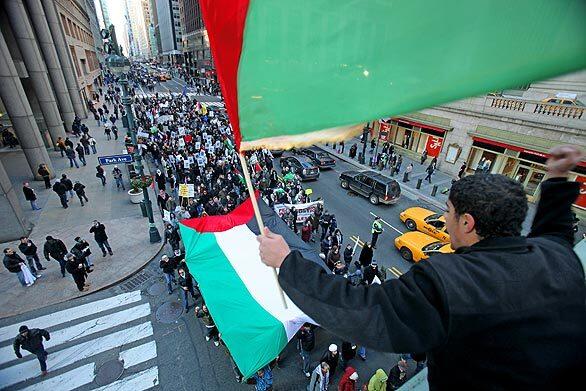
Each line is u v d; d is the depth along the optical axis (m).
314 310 1.06
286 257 1.18
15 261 11.09
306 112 1.20
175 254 11.61
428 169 21.56
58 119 25.36
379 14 0.92
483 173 1.22
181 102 42.88
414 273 1.05
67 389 8.16
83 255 11.31
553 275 0.98
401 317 0.96
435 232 14.45
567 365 0.92
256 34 1.28
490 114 19.41
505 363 0.91
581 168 14.48
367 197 19.08
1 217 13.73
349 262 12.30
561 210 1.35
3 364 8.71
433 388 1.10
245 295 7.59
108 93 52.72
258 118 1.36
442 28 0.78
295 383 8.47
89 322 10.20
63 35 33.53
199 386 8.33
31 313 10.45
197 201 16.34
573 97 16.11
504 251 1.04
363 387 8.14
